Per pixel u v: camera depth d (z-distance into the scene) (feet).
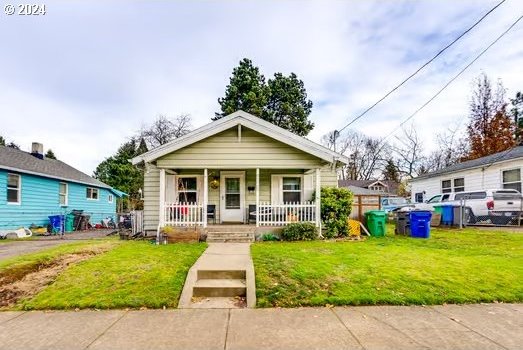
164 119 115.85
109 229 63.93
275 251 25.25
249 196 41.86
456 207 45.16
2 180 46.50
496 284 17.46
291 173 41.39
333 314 14.07
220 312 14.49
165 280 17.80
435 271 19.34
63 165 71.56
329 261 21.47
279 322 13.23
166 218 34.65
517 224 46.09
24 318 13.74
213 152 35.24
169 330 12.42
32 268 20.39
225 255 23.80
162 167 34.94
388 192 142.82
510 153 52.75
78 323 13.14
